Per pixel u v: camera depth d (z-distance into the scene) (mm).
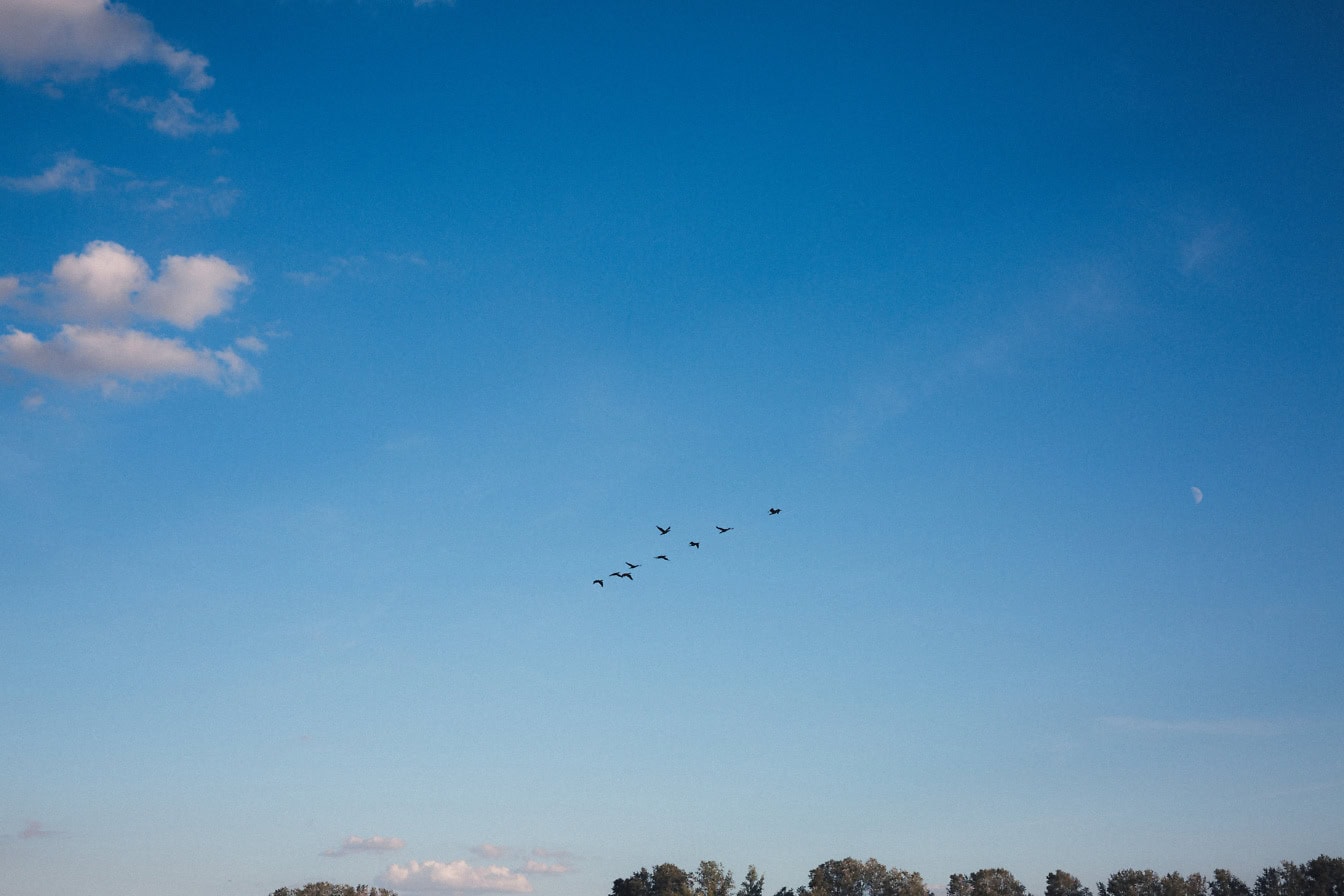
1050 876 196000
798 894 180625
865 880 186375
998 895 193375
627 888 186625
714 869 180875
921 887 183000
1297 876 184375
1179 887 183125
